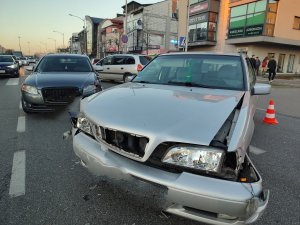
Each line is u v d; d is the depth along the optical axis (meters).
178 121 2.19
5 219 2.47
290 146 4.84
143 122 2.22
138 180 2.15
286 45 27.14
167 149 2.06
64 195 2.88
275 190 3.19
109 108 2.56
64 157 3.86
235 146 2.00
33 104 5.65
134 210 2.64
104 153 2.37
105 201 2.78
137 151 2.19
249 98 2.94
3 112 6.59
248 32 25.61
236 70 3.50
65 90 5.62
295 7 25.73
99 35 62.75
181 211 2.05
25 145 4.32
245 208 1.84
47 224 2.43
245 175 2.01
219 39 29.44
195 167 1.98
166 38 44.09
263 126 6.32
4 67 16.94
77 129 2.85
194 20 31.20
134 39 43.81
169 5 43.66
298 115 7.84
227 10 28.03
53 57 7.16
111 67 13.98
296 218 2.63
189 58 3.89
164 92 2.98
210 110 2.38
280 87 16.66
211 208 1.88
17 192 2.92
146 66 4.17
